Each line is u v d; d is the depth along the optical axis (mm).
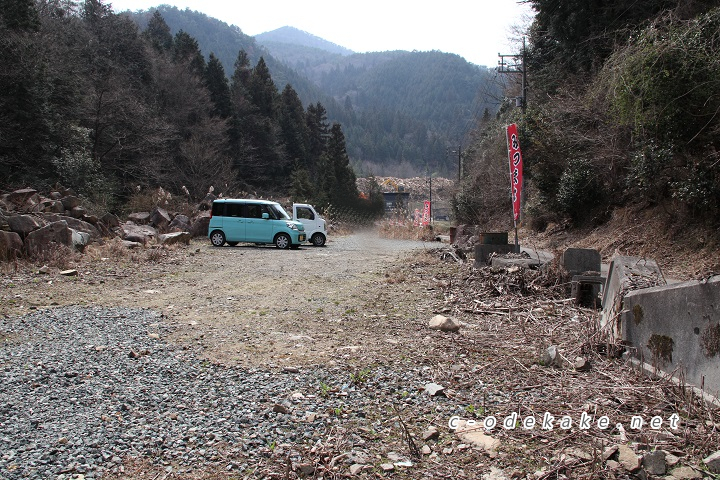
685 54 11797
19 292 9742
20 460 3490
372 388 4828
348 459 3521
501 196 35625
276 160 65812
